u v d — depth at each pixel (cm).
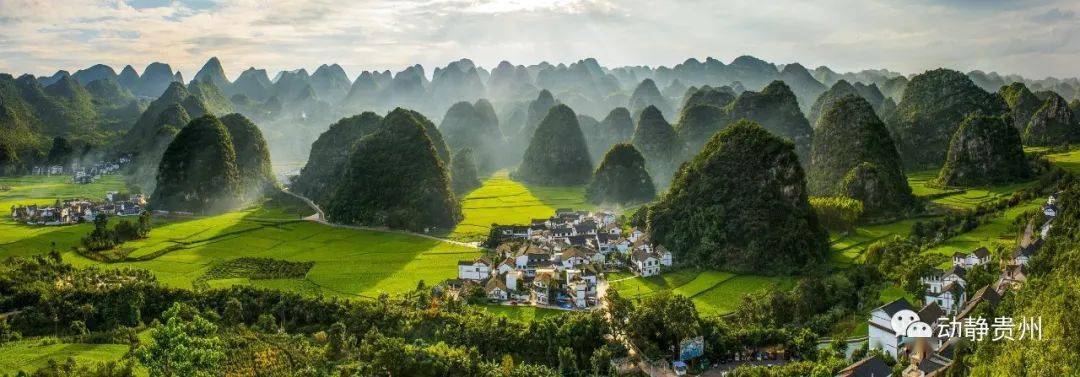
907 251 17988
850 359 11906
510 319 14300
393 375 11356
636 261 18562
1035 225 17788
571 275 16850
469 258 19850
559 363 12206
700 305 15450
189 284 17125
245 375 11750
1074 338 9381
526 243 19938
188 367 10106
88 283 16288
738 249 19112
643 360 12600
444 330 13125
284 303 14862
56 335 14000
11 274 15950
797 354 12794
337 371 11775
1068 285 10994
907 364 11569
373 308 14350
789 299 14525
